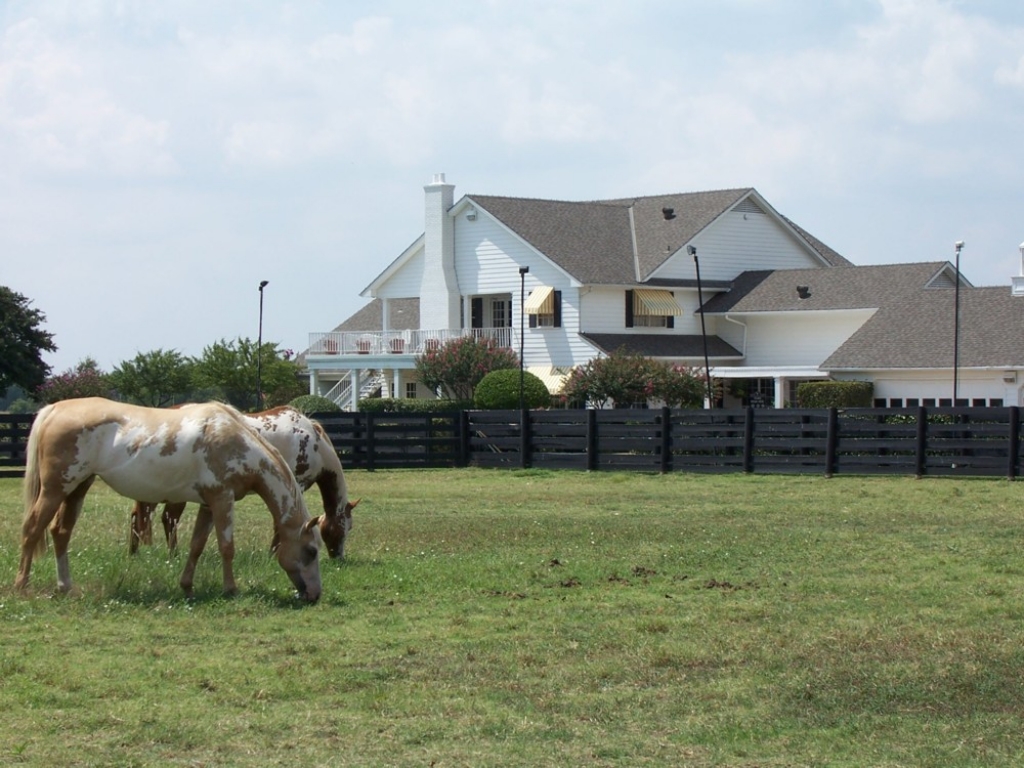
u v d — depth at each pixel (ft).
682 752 28.14
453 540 61.93
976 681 33.65
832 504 81.10
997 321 144.25
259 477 44.01
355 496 89.10
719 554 56.44
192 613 41.81
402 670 34.76
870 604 44.21
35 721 29.73
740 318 173.78
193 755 27.66
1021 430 96.53
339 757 27.58
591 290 168.45
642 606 43.80
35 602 42.50
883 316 152.56
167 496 44.04
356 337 182.80
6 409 267.80
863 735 29.40
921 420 99.40
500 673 34.50
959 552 57.11
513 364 164.66
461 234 180.14
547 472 110.01
